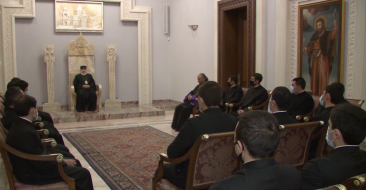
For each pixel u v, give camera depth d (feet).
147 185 12.69
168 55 36.42
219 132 8.38
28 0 30.14
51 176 9.30
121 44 34.24
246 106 20.25
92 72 31.89
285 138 9.24
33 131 9.43
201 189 8.33
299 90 16.26
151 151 17.56
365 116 6.00
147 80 35.04
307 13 19.20
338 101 11.19
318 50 18.56
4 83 29.48
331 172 5.92
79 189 9.59
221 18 26.78
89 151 17.60
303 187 6.17
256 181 4.72
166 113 30.78
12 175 8.82
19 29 30.35
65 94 32.24
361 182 4.42
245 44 26.53
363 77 16.21
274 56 21.68
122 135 21.35
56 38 31.63
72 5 31.78
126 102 34.94
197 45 30.73
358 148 6.11
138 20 34.19
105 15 33.40
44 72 31.42
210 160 8.07
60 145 13.35
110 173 14.11
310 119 13.46
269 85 22.25
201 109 9.04
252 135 4.79
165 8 35.35
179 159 8.26
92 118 27.20
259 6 22.49
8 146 8.61
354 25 16.60
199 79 23.07
